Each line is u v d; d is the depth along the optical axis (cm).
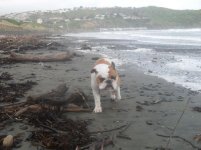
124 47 3020
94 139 689
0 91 1065
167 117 855
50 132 712
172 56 2239
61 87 923
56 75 1400
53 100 854
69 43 3516
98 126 780
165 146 670
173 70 1628
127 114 874
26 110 824
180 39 4106
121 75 1464
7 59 1808
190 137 718
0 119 790
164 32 6681
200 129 768
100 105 909
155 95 1088
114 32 7431
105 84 844
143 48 2895
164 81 1336
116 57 2178
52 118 788
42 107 836
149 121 817
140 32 7106
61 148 649
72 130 724
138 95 1082
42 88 1137
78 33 7031
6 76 1333
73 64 1750
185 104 980
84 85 1193
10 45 2734
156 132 746
